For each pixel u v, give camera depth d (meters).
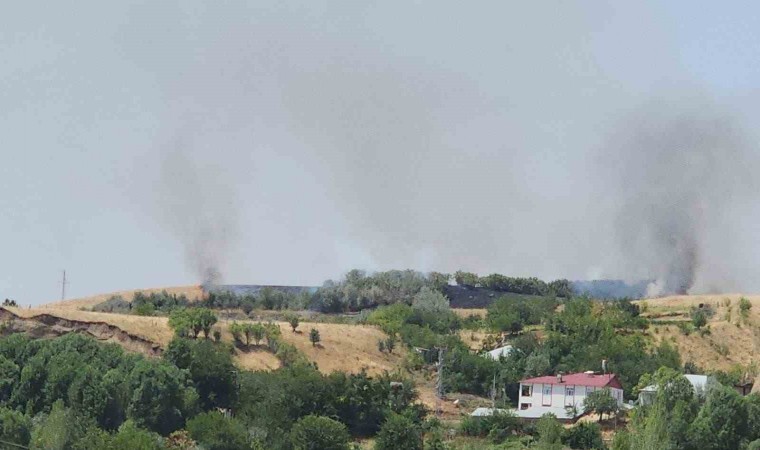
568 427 182.12
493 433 177.88
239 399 182.62
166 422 170.88
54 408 163.38
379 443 167.62
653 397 175.88
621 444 161.62
